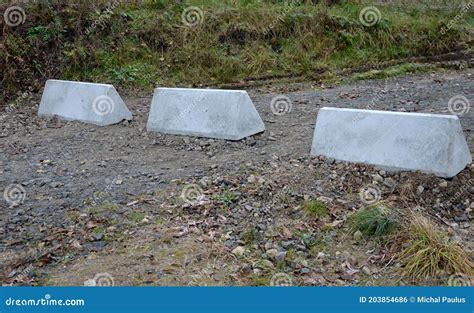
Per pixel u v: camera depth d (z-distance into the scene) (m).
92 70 9.48
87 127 7.06
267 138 6.23
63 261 3.83
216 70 9.91
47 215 4.52
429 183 4.60
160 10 10.83
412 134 4.81
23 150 6.32
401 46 11.21
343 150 5.19
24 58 9.12
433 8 12.80
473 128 6.37
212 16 10.70
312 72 10.21
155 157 5.88
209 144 6.08
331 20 11.14
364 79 9.98
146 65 9.82
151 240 4.07
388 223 3.99
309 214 4.38
